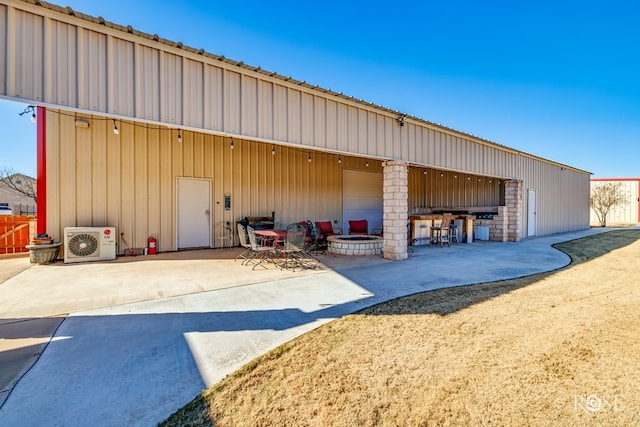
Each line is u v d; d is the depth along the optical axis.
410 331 2.91
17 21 3.01
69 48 3.26
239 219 8.56
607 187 21.28
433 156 7.42
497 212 11.38
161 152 7.43
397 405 1.85
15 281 4.65
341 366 2.29
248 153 8.77
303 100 5.10
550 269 5.80
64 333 2.81
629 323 3.11
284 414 1.77
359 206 11.50
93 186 6.64
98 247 6.35
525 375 2.18
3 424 1.65
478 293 4.16
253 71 4.49
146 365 2.29
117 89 3.52
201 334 2.83
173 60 3.89
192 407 1.83
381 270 5.58
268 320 3.17
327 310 3.48
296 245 6.01
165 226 7.50
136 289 4.25
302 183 9.92
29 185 23.12
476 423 1.71
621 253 7.82
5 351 2.47
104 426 1.66
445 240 9.62
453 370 2.24
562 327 3.01
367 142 6.02
